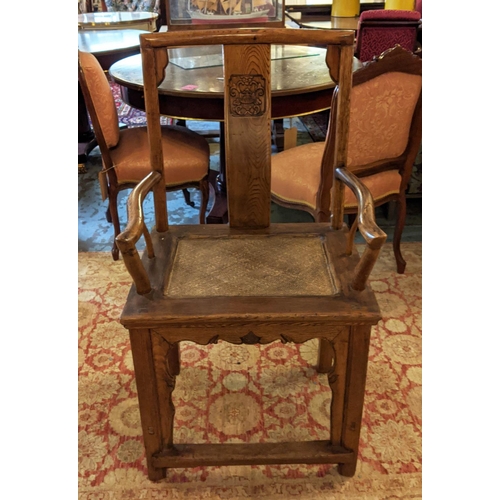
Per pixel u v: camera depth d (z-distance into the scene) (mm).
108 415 1325
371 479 1142
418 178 2201
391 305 1750
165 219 1234
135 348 967
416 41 2787
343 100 1112
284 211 2506
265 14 2596
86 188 2748
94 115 1691
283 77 1804
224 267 1094
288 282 1034
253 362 1506
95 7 4285
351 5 3764
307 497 1104
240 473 1163
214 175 2520
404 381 1418
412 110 1550
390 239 2197
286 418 1309
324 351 1402
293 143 2145
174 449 1106
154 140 1151
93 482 1146
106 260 2043
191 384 1424
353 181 1076
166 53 1100
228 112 1158
